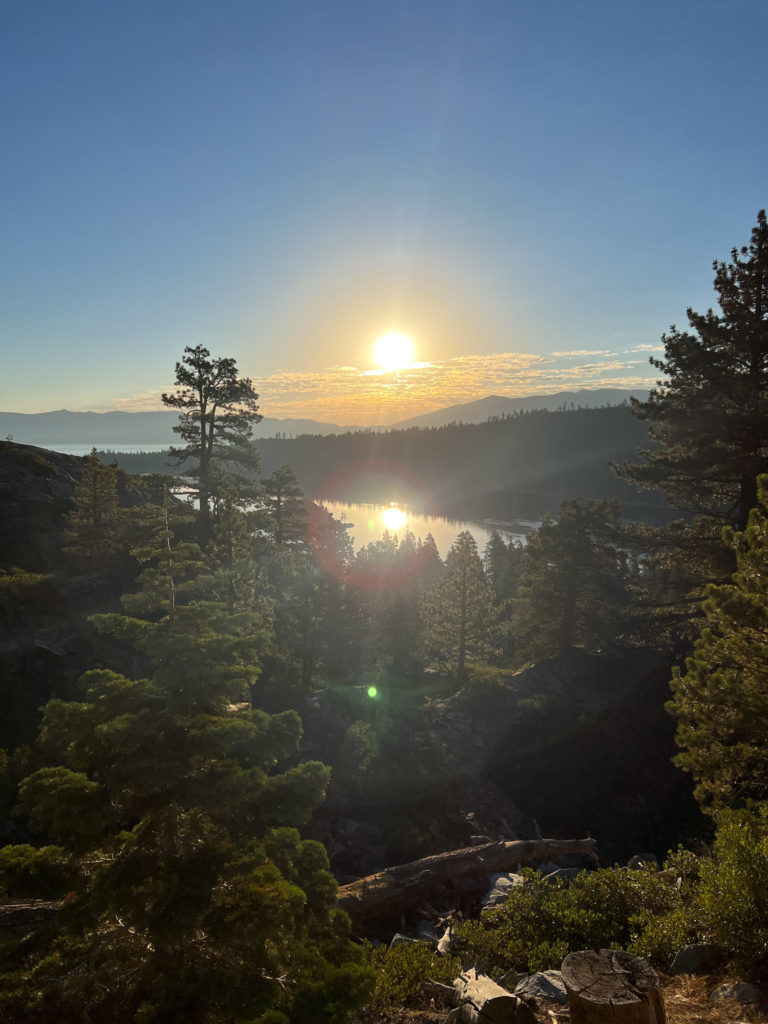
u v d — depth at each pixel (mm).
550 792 31641
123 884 5996
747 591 13352
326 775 7051
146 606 7137
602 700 37562
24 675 30031
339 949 6832
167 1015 5598
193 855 6492
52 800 6270
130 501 48719
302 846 7398
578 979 5043
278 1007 5941
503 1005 6379
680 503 30344
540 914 10555
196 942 6414
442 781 29906
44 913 9805
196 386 39844
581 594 43031
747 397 25719
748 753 12977
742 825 9812
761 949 7027
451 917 14258
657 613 31500
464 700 37656
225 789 6293
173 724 6395
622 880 11297
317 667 41156
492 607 45625
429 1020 7785
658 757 34250
